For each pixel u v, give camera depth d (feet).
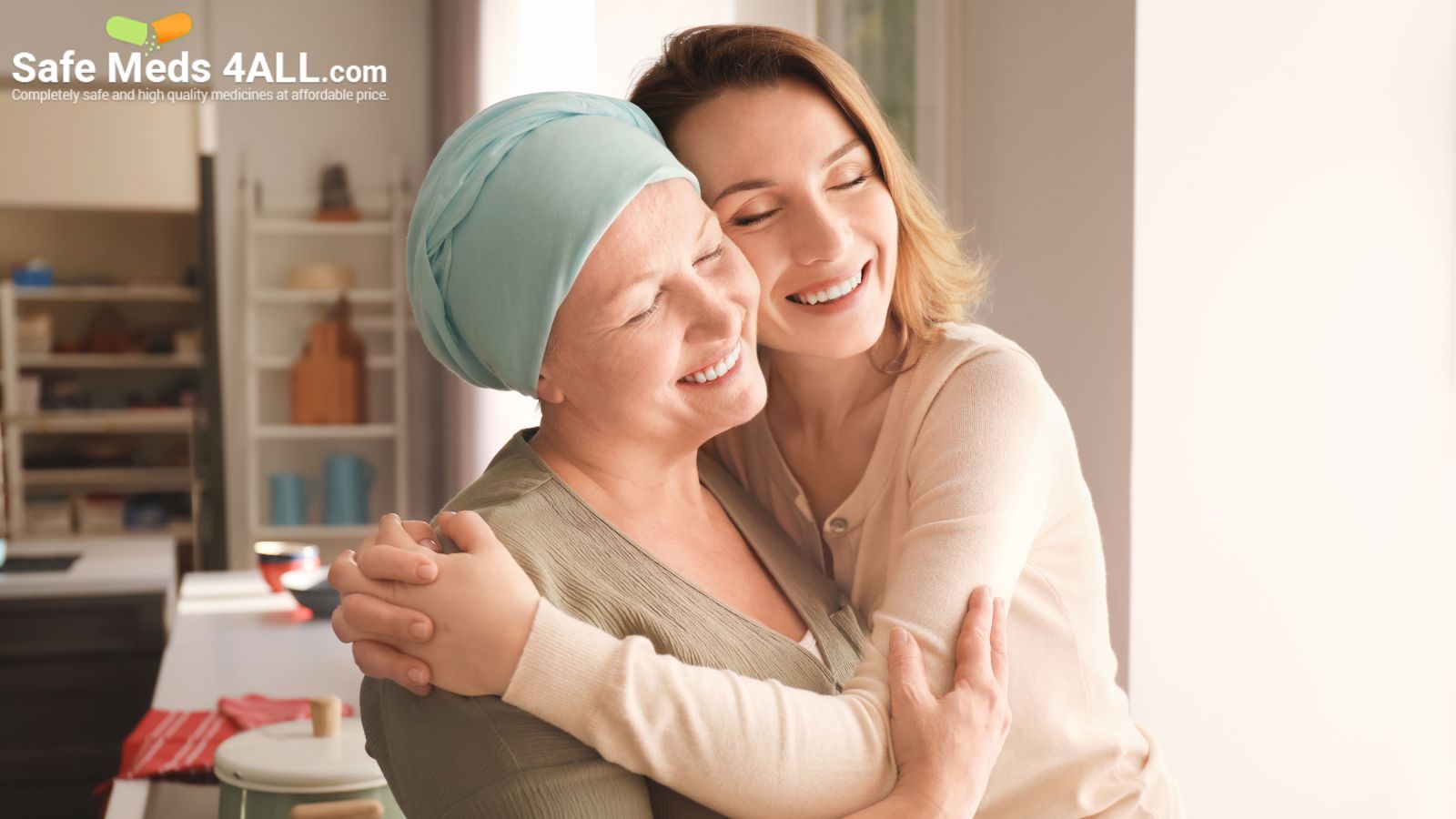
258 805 4.34
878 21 9.55
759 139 3.79
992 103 8.66
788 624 3.75
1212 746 7.59
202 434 19.07
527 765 3.04
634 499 3.63
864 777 3.14
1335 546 7.76
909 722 3.21
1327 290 7.67
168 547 12.79
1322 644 7.76
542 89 12.23
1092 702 4.16
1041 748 4.05
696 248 3.42
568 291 3.27
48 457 20.02
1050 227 8.04
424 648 3.11
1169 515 7.41
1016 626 4.05
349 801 4.30
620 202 3.25
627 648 3.06
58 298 20.40
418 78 18.40
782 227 3.85
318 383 18.10
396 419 18.42
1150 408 7.35
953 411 3.87
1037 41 8.11
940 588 3.47
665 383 3.42
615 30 10.71
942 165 9.01
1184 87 7.33
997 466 3.71
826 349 3.91
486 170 3.35
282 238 18.39
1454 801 8.05
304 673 7.45
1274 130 7.53
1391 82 7.74
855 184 3.96
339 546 18.15
